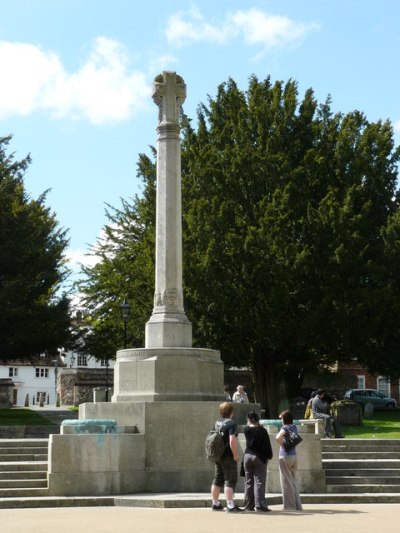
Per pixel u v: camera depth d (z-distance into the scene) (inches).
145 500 706.8
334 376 2340.1
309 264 1574.8
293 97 1733.5
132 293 1770.4
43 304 1727.4
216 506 661.9
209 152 1678.2
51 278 1771.7
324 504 746.8
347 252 1555.1
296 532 505.4
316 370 1946.4
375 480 829.8
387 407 2361.0
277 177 1669.5
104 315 2057.1
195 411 817.5
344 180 1702.8
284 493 670.5
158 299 903.1
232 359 1669.5
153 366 848.3
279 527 535.8
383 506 721.0
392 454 919.0
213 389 876.0
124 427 809.5
